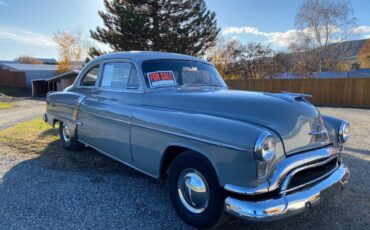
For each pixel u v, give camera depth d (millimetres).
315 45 38406
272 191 2662
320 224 3258
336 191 3104
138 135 3693
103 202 3701
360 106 18641
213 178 2848
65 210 3482
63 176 4566
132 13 19688
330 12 37469
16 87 40219
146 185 4242
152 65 4109
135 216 3377
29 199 3752
